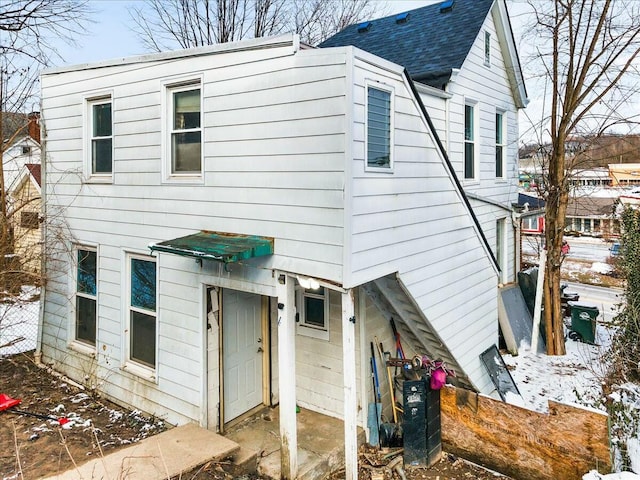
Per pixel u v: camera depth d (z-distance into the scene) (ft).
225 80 18.20
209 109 18.85
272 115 16.75
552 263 35.55
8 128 43.70
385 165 17.13
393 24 41.19
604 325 43.45
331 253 15.34
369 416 20.44
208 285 19.67
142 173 21.84
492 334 27.09
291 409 16.89
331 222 15.29
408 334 23.20
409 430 18.97
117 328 23.35
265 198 17.16
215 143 18.72
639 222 32.19
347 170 14.78
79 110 24.82
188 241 17.92
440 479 18.15
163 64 20.47
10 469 15.92
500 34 37.52
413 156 18.85
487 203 36.40
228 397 20.84
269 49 16.75
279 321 17.01
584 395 25.80
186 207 20.06
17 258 33.94
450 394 19.72
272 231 17.01
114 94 22.80
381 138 16.85
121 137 22.68
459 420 19.51
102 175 24.35
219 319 20.22
